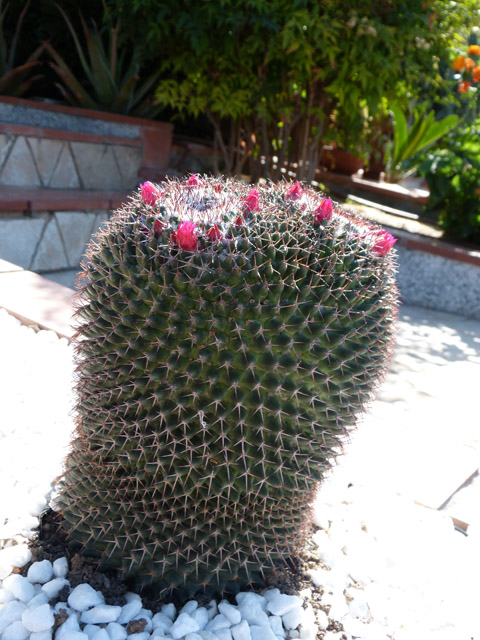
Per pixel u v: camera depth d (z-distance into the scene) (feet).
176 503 1.29
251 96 4.58
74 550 1.48
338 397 1.24
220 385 1.18
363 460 2.15
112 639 1.26
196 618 1.32
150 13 4.14
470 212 4.88
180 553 1.32
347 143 5.38
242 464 1.23
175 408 1.19
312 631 1.35
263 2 3.84
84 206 4.14
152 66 5.16
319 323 1.19
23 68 4.22
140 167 4.91
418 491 2.02
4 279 3.15
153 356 1.17
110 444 1.28
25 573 1.40
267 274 1.16
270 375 1.18
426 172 5.03
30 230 3.88
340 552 1.62
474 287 4.55
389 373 3.20
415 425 2.59
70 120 4.43
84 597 1.31
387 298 1.31
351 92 4.38
